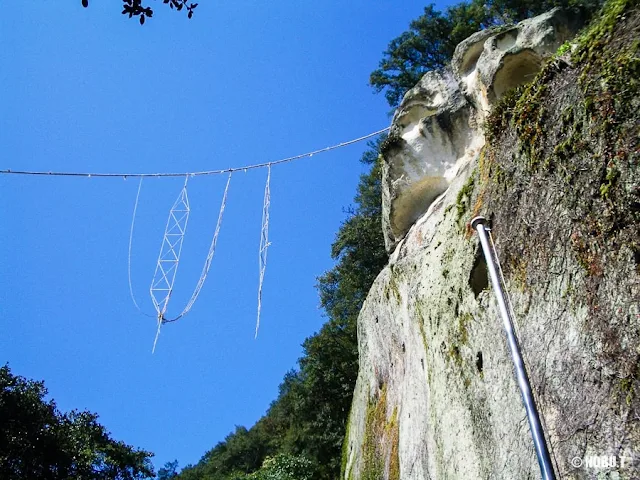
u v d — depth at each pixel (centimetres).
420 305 638
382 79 1866
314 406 2128
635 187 334
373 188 2011
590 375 345
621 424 313
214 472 3434
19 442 1427
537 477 369
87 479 1569
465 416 495
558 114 428
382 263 1919
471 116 721
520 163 476
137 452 1828
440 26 1802
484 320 488
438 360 572
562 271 395
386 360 838
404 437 684
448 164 733
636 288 322
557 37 616
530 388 372
